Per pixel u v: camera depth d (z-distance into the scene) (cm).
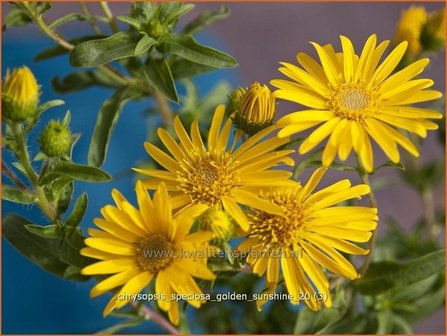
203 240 19
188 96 30
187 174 21
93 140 25
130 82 27
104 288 19
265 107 21
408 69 21
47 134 21
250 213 21
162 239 19
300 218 21
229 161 21
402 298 27
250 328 29
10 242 24
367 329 26
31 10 24
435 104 30
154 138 28
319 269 21
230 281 27
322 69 21
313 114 20
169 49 24
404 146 19
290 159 20
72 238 22
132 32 24
